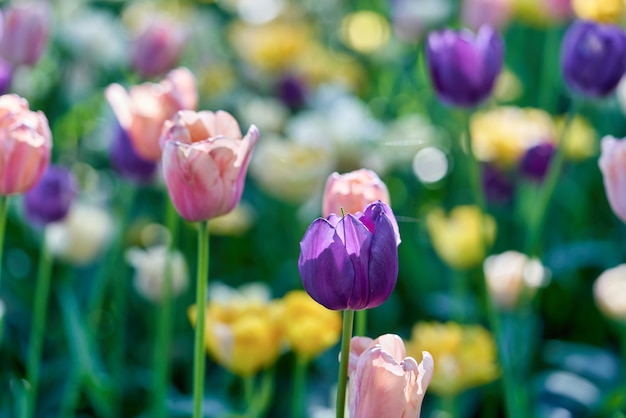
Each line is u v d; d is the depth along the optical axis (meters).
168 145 1.37
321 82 2.81
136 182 1.83
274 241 2.35
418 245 2.27
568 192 2.36
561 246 2.27
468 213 1.93
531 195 2.07
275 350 1.64
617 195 1.50
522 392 1.77
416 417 1.27
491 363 1.81
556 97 2.71
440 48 1.68
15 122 1.41
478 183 1.71
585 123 2.38
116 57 2.55
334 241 1.27
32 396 1.73
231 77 2.80
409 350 1.71
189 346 2.04
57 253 1.91
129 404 1.97
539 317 2.18
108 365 2.05
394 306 2.15
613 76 1.70
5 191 1.43
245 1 3.42
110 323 2.10
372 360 1.26
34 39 1.83
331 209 1.40
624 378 1.88
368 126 2.38
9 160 1.41
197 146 1.37
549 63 2.53
